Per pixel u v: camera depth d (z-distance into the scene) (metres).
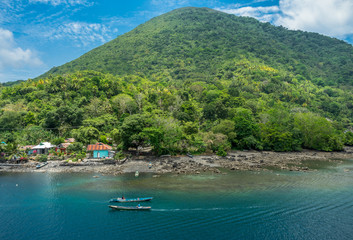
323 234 37.31
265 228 38.81
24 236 36.44
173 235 36.56
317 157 101.75
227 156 97.69
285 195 52.88
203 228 38.62
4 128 113.69
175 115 135.38
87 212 44.25
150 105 158.50
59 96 152.25
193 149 102.19
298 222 40.84
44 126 118.12
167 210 45.03
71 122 122.88
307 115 127.94
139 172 71.25
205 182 61.56
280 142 113.69
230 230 38.06
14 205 47.34
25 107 140.75
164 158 90.12
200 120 143.12
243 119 117.50
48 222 40.56
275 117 137.25
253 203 48.34
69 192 54.22
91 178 65.06
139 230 38.03
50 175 68.25
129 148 104.25
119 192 54.09
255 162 86.94
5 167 76.62
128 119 93.44
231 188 57.06
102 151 87.06
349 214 44.00
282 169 77.06
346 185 60.28
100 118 129.25
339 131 156.12
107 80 179.75
